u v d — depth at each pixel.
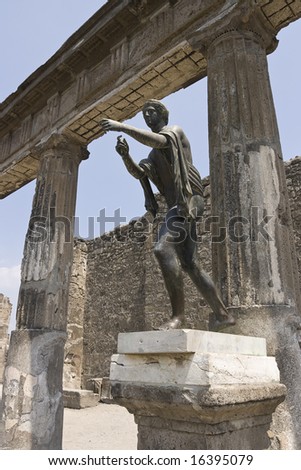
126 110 7.10
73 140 7.66
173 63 6.04
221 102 4.60
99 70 7.23
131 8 6.41
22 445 5.63
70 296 14.67
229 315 3.13
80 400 11.63
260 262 3.76
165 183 3.28
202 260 10.88
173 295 2.94
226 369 2.49
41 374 6.05
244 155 4.20
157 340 2.59
